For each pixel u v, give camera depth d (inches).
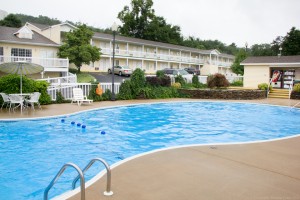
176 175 238.1
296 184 225.3
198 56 2699.3
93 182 218.1
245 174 245.8
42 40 1441.9
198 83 1251.2
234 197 197.3
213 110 802.2
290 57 1366.9
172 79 1159.0
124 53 1921.8
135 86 949.8
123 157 351.6
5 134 441.4
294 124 609.9
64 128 495.8
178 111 763.4
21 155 346.6
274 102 978.1
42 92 681.6
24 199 229.1
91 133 474.9
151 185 214.7
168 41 3211.1
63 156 347.9
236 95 1059.9
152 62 2212.1
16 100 583.8
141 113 708.7
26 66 599.2
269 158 296.5
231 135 497.7
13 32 1425.9
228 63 2876.5
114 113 683.4
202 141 449.7
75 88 745.6
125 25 3142.2
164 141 444.1
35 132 459.5
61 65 1226.6
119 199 188.1
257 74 1365.7
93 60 1455.5
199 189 209.6
